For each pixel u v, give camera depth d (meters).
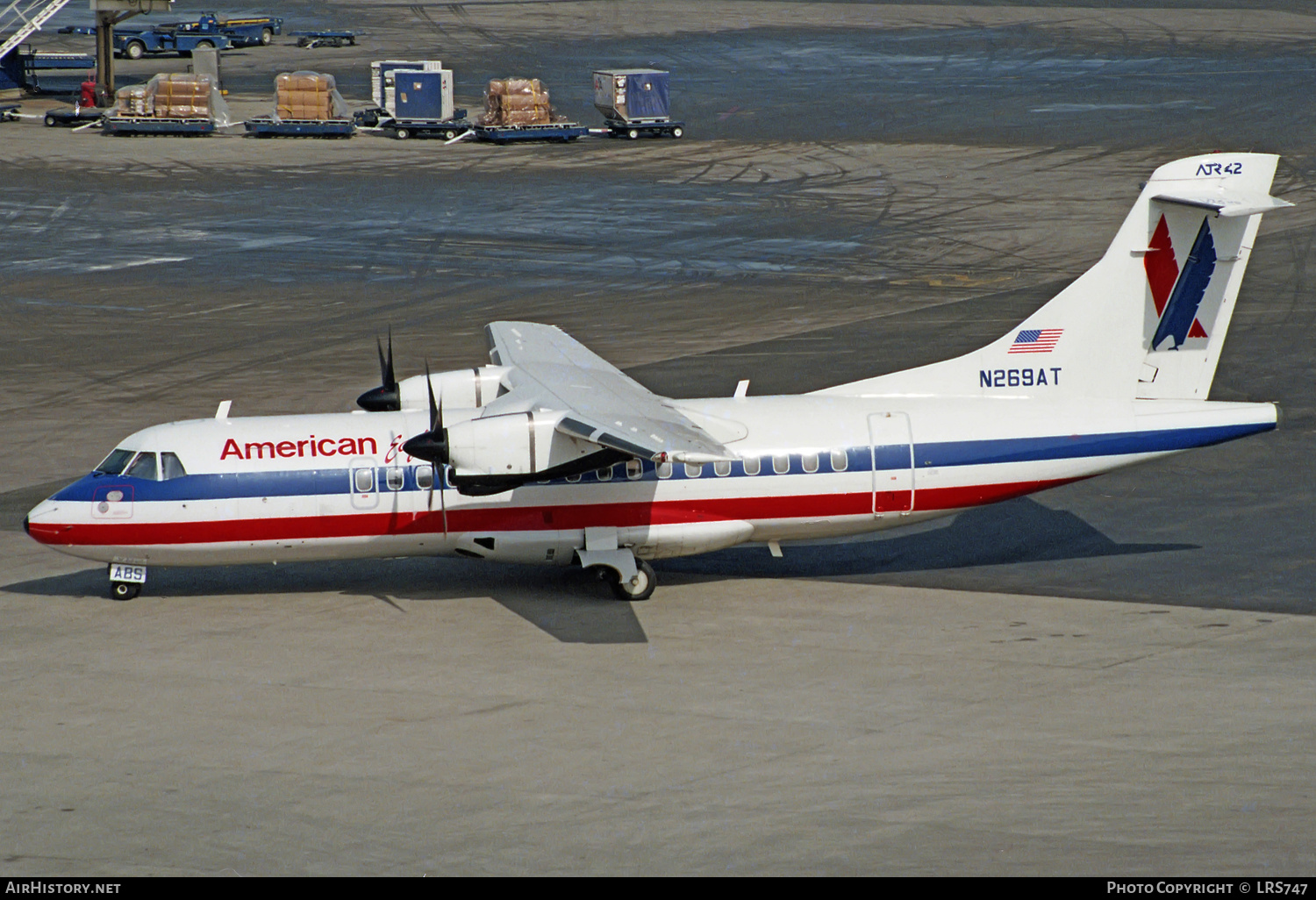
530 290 168.12
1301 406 121.00
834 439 84.94
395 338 147.50
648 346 143.50
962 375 87.19
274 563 88.81
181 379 133.38
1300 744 61.81
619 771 60.09
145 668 73.69
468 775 59.91
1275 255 177.12
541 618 81.69
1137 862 50.16
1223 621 78.75
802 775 59.44
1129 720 65.00
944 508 86.12
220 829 54.91
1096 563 89.69
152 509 81.50
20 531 96.94
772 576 89.31
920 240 191.38
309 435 83.75
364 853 52.59
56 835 54.50
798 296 164.38
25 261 183.12
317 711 67.56
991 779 58.56
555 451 77.50
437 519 83.62
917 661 73.44
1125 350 86.62
